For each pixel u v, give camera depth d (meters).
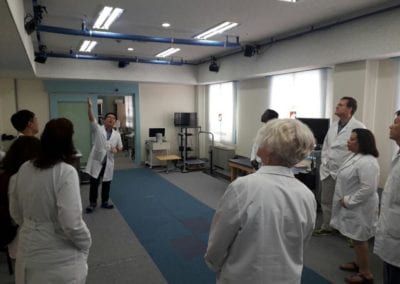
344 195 2.63
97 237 3.64
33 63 5.39
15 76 6.58
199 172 7.48
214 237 1.14
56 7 3.65
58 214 1.45
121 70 7.39
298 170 4.49
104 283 2.68
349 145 2.65
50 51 6.35
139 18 4.11
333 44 4.24
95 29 4.45
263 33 4.96
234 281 1.10
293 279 1.09
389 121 3.96
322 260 3.08
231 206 1.09
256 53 5.77
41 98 7.21
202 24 4.39
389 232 1.83
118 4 3.56
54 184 1.46
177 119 8.17
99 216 4.36
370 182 2.44
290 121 1.14
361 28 3.85
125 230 3.86
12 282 2.65
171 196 5.38
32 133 2.49
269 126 1.15
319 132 4.42
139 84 8.17
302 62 4.79
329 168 3.44
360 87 4.02
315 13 3.92
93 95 7.68
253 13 3.90
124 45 5.89
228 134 7.72
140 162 8.38
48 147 1.50
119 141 4.79
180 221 4.17
